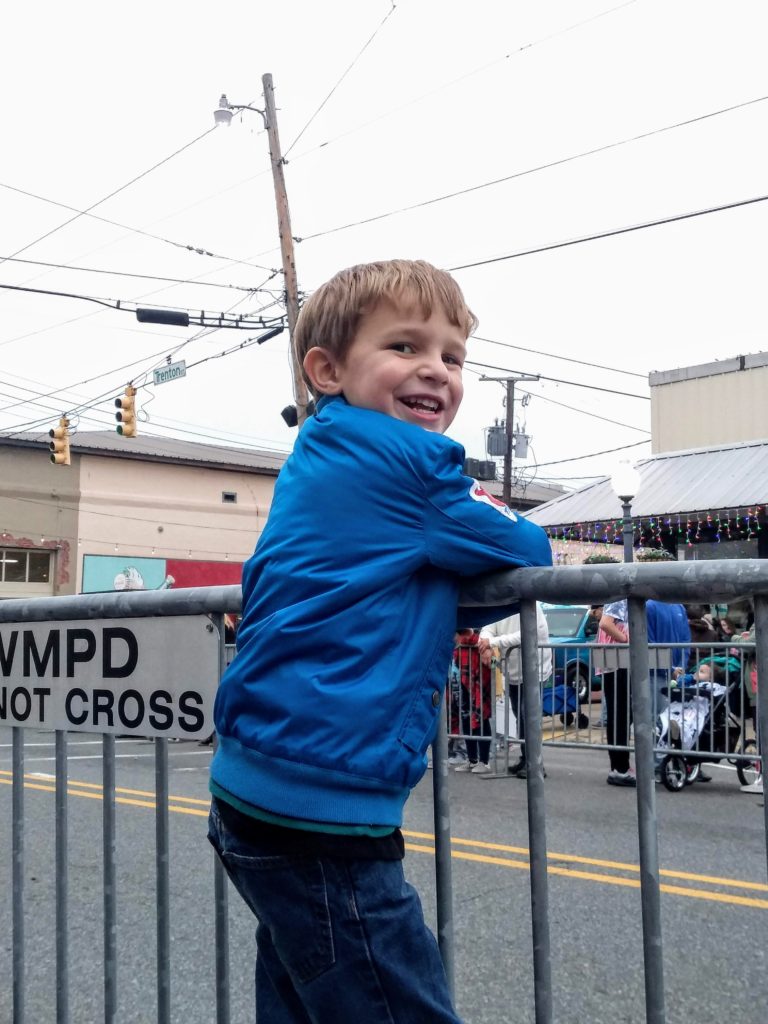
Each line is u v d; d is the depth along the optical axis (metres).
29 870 5.05
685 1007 3.21
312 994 1.49
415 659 1.54
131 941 3.93
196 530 36.59
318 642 1.51
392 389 1.70
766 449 19.50
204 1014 3.24
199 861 5.14
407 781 1.50
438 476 1.58
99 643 2.33
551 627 13.77
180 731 2.16
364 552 1.56
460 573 1.64
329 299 1.77
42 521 33.50
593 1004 3.25
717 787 7.52
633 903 4.33
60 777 2.41
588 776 8.00
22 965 2.49
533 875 1.68
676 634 7.34
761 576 1.46
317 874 1.46
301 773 1.46
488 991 3.36
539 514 21.31
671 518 18.64
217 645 2.10
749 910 4.23
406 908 1.52
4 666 2.57
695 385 22.36
